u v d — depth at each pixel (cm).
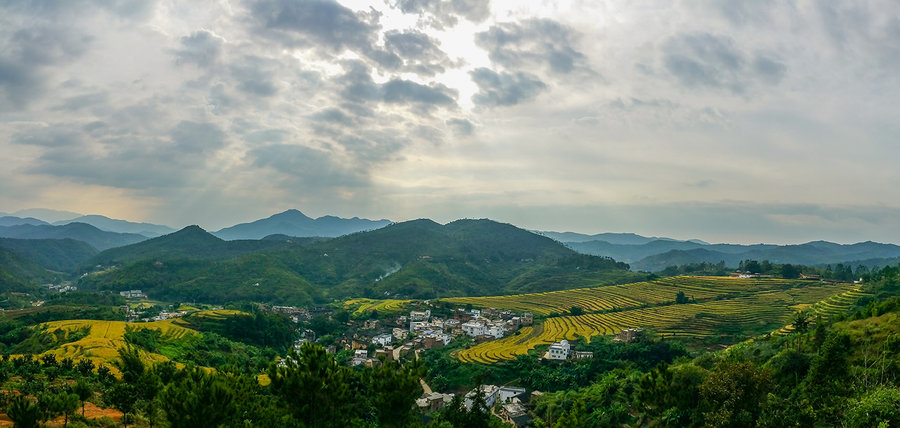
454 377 14350
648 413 7175
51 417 5234
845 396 5353
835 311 15550
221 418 3903
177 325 18238
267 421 4606
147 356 13000
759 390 5594
